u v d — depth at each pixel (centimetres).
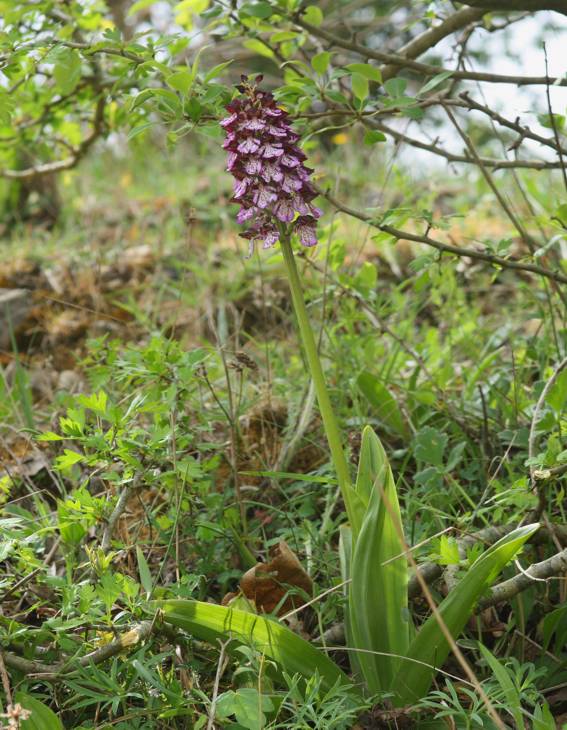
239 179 121
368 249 251
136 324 223
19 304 229
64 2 163
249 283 224
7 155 191
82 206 333
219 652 126
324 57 141
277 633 122
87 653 124
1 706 116
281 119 120
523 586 126
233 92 138
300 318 124
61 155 221
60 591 128
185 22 162
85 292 241
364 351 172
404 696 122
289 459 154
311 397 155
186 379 137
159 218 300
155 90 135
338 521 143
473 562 122
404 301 188
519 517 134
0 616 124
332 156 311
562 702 129
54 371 203
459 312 190
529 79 148
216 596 141
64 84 158
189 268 234
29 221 328
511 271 223
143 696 122
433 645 121
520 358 170
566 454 125
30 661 122
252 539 141
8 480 140
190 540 141
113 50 141
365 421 160
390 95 141
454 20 155
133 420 140
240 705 115
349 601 125
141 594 128
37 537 131
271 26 153
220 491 157
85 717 125
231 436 144
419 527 140
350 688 123
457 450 145
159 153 348
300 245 157
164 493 148
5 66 145
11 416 173
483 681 124
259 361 185
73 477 154
